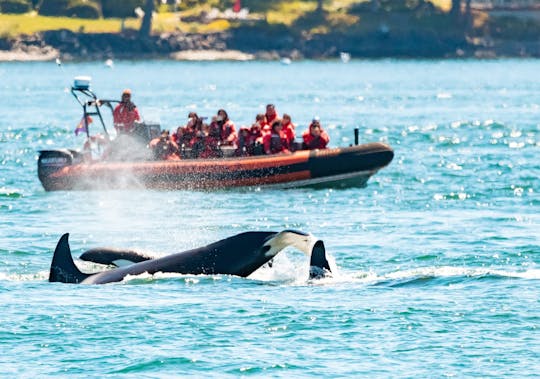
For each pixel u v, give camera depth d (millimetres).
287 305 66250
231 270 72812
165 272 73000
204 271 72812
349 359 56656
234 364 55938
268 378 54000
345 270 77875
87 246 90500
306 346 58688
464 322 62500
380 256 83625
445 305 66000
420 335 60344
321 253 72688
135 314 64562
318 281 72062
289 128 129250
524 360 56188
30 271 78625
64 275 73500
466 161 154250
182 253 74125
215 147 128375
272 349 58250
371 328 61625
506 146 178000
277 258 77500
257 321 63094
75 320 63406
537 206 111000
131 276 72625
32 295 69375
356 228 97875
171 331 61312
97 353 57781
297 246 73062
